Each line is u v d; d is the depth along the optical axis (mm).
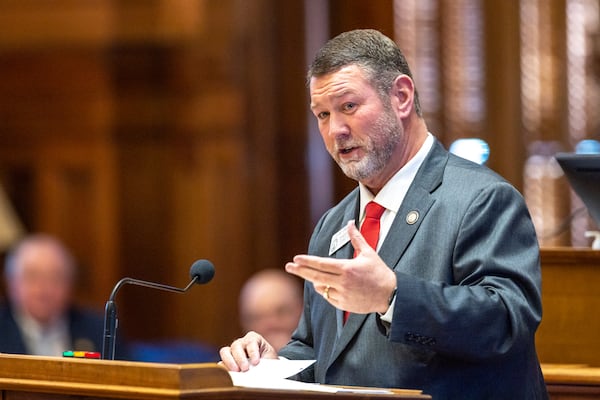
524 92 25000
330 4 24391
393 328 9500
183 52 24484
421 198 10531
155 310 24781
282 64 24297
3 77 25328
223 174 24500
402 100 10688
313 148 24297
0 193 23703
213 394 8148
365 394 8789
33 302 18953
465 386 10062
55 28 24922
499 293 9766
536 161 25000
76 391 8625
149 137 24859
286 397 8430
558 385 11992
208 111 24453
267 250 24406
